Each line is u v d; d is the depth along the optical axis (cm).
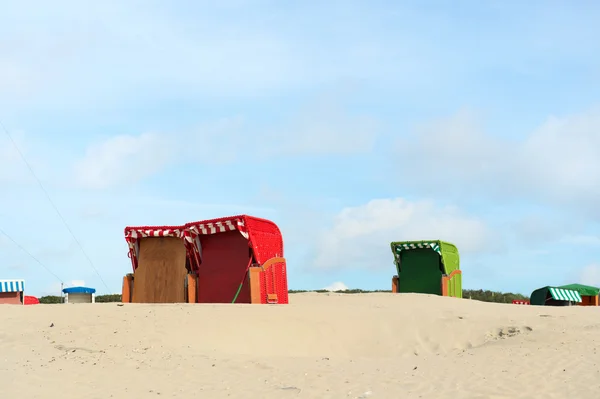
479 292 4044
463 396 856
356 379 971
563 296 2892
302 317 1450
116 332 1275
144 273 1955
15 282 2386
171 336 1259
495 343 1309
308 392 896
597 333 1309
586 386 891
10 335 1252
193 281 1828
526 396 853
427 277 2684
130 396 890
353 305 1819
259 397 879
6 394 891
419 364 1101
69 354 1134
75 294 2756
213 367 1055
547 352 1149
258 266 1755
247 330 1334
